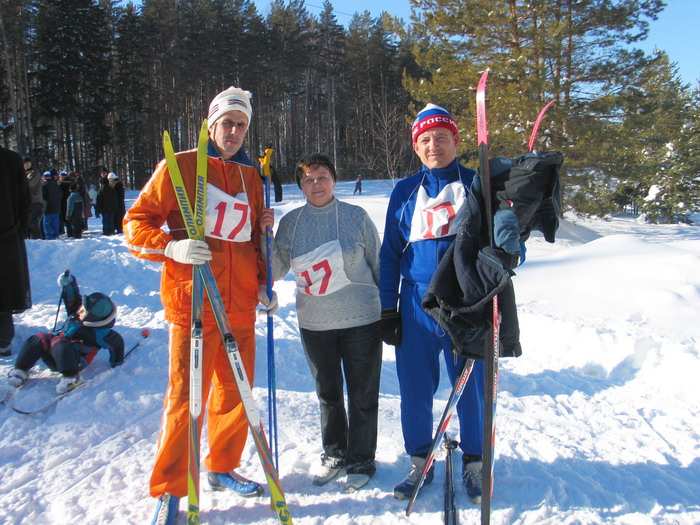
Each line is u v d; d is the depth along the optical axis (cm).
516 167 204
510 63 1349
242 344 235
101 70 3108
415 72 3775
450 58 1500
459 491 240
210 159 229
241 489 236
